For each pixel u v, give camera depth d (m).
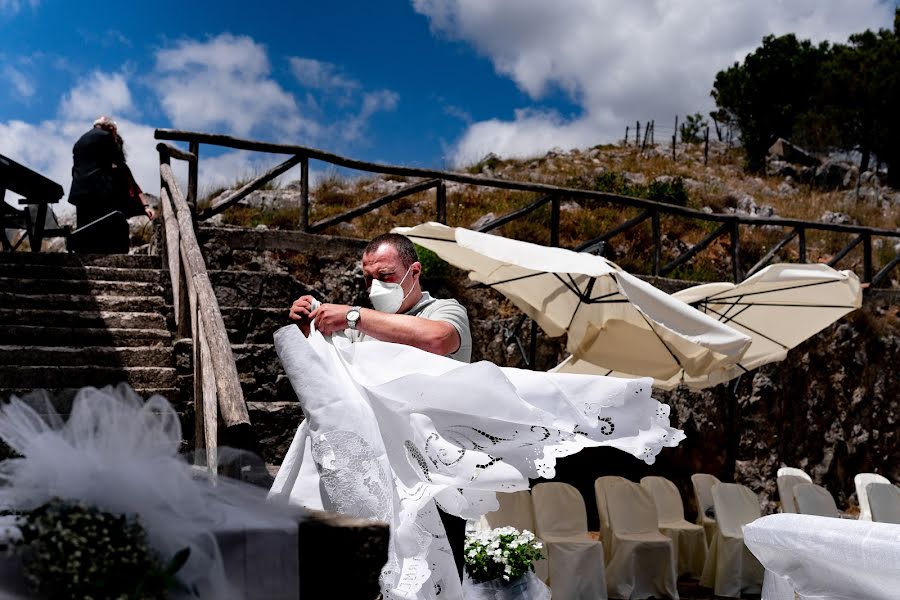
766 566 3.70
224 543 1.23
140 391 5.15
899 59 30.73
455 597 2.22
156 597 1.12
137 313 6.15
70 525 1.12
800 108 32.69
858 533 3.17
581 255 5.96
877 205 25.31
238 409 3.10
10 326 5.58
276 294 6.78
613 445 2.30
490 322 9.87
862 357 11.34
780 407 10.63
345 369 2.38
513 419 2.27
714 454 10.27
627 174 22.09
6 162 8.15
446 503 2.29
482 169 22.48
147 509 1.19
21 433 1.23
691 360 6.73
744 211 19.66
